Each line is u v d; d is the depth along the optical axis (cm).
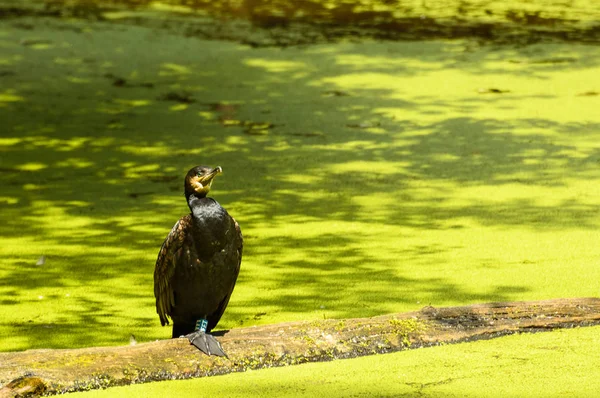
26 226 1118
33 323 840
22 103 1642
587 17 2305
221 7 2488
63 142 1447
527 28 2169
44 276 961
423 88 1677
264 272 950
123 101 1648
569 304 747
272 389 637
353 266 961
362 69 1809
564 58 1861
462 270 935
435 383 643
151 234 1082
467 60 1861
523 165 1286
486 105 1569
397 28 2188
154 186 1253
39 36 2106
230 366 668
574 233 1038
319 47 1994
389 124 1483
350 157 1344
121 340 797
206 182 680
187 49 1992
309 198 1189
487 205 1142
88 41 2061
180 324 726
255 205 1168
